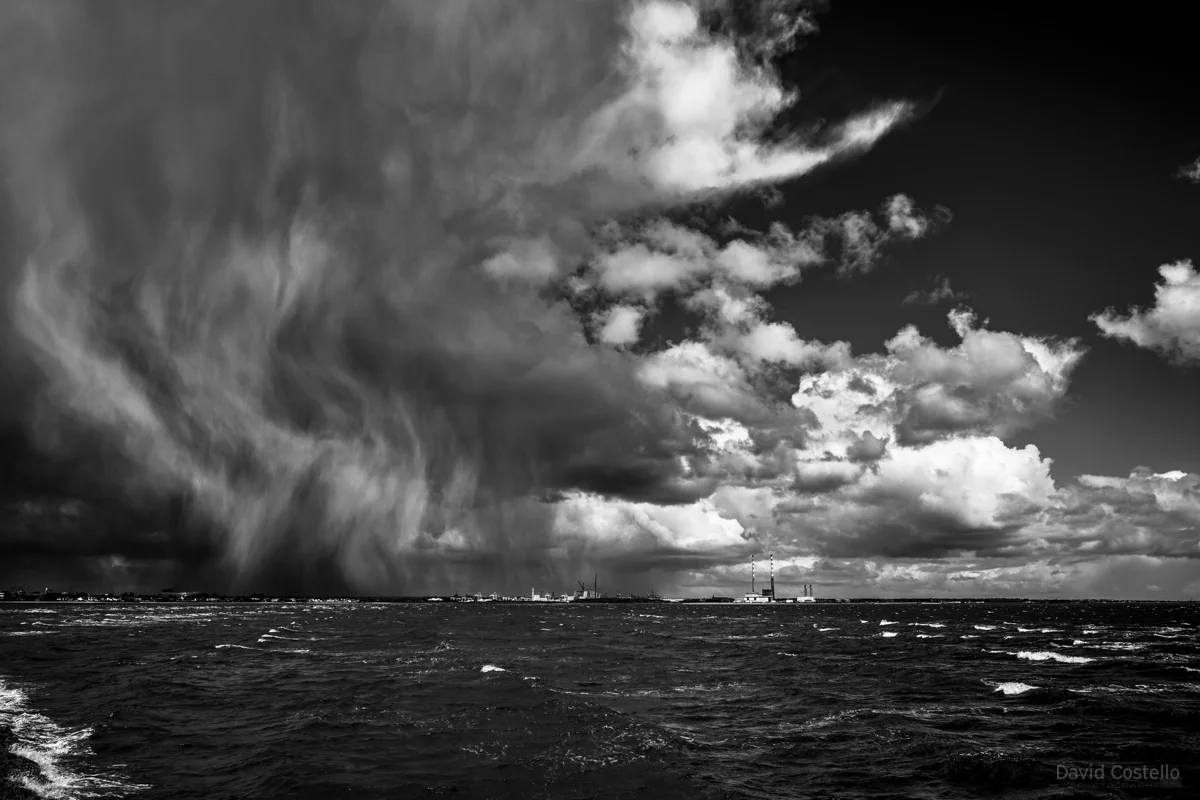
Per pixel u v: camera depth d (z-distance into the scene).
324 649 73.38
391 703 37.53
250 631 103.38
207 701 39.69
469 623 147.50
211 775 24.62
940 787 24.41
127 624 119.69
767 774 25.89
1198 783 24.88
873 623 176.88
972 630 135.88
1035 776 25.36
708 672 58.91
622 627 146.25
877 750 29.75
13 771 24.73
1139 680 52.94
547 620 178.75
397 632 106.38
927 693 46.41
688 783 23.86
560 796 22.16
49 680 47.88
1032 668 61.53
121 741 29.80
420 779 23.64
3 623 118.44
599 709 36.12
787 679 54.19
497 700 38.44
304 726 31.70
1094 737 32.50
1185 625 158.62
